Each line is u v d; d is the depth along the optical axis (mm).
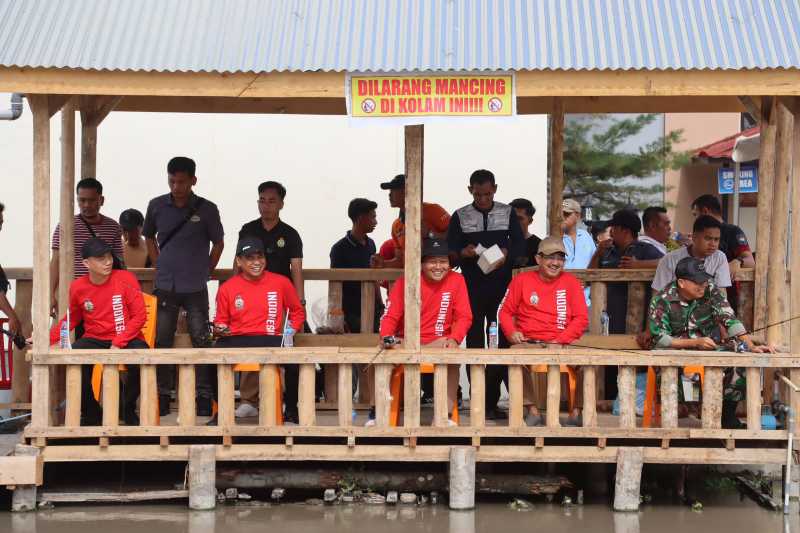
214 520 7445
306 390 7715
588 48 7238
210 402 8922
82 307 8055
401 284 8133
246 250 8234
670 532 7207
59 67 7094
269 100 10352
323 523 7395
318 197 13219
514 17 7516
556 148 10102
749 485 8219
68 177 8648
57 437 7652
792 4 7547
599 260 10922
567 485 7949
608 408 9047
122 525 7285
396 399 7797
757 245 8953
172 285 9039
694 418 8336
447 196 13109
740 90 7168
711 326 8055
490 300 9531
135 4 7594
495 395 8859
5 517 7488
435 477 7969
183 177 9055
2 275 8953
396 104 7203
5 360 9438
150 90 7199
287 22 7484
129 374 7984
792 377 7652
